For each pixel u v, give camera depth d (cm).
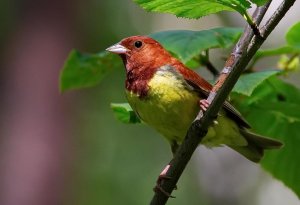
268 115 705
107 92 1505
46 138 1548
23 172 1533
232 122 684
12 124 1552
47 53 1572
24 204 1524
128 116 682
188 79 656
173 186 571
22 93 1570
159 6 497
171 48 666
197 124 538
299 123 714
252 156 718
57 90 1570
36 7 1588
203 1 487
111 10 1545
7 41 1584
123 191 1491
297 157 736
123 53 700
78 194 1510
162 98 655
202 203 1499
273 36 1683
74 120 1546
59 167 1540
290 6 473
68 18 1578
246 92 610
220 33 682
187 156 555
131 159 1501
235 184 1419
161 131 682
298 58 733
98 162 1510
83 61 736
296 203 1716
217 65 1242
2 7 1585
